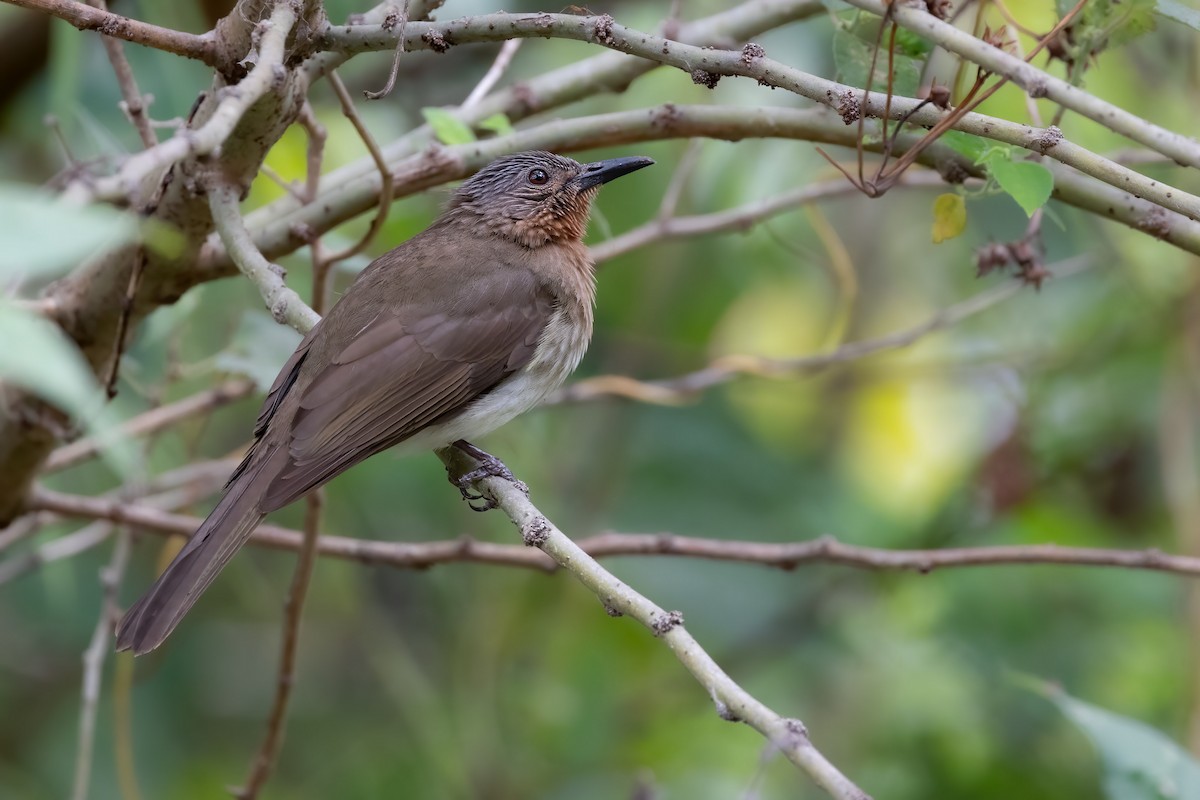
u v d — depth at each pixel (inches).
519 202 367.9
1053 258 519.2
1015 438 473.4
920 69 295.6
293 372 322.3
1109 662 437.4
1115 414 482.0
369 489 485.1
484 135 369.1
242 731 503.2
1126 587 447.8
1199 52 441.1
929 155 304.8
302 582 339.9
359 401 316.2
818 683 477.1
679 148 495.8
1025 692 434.9
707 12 506.3
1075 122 450.0
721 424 526.3
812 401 547.5
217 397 373.4
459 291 339.9
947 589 453.7
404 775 471.2
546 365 352.8
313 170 326.6
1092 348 483.2
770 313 560.1
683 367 529.0
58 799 470.0
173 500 415.8
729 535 508.4
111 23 259.4
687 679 485.7
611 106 503.2
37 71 450.9
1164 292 450.0
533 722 462.0
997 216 508.1
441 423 332.5
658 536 343.3
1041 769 426.0
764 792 447.2
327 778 484.7
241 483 296.7
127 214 193.0
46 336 134.9
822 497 517.7
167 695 494.6
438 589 490.0
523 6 503.2
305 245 324.8
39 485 378.3
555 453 507.5
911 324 546.3
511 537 479.8
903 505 512.7
